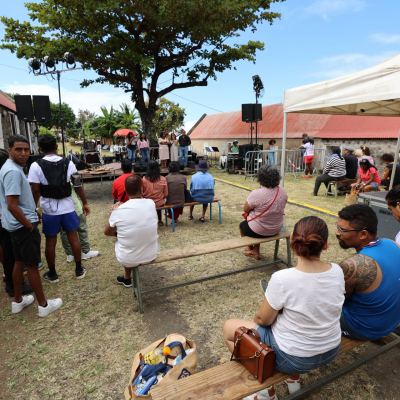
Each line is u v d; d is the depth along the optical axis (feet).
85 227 13.71
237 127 57.36
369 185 20.92
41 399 6.60
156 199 17.10
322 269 4.82
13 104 53.26
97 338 8.53
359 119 39.40
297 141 44.09
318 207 21.90
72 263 13.51
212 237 16.56
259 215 10.98
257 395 5.49
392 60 10.45
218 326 8.92
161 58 45.06
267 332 5.37
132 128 87.66
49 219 10.85
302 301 4.67
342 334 6.13
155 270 12.67
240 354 5.45
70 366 7.53
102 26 37.65
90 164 40.65
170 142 41.04
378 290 5.37
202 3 34.24
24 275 12.11
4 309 10.08
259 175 10.93
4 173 8.36
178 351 6.47
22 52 38.45
